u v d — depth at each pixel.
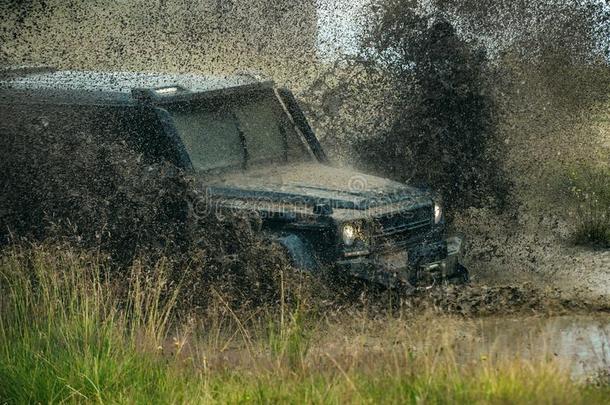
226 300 28.89
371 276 28.23
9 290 27.44
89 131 32.28
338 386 21.02
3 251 30.03
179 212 30.42
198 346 25.88
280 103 34.41
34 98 33.25
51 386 22.44
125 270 30.36
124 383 22.62
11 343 24.86
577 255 35.75
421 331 24.62
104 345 24.09
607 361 23.98
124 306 28.27
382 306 28.11
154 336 24.50
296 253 28.22
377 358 23.03
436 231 30.92
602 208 39.84
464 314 28.53
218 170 31.53
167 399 21.78
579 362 23.64
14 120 32.78
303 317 26.08
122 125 32.00
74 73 36.41
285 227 29.08
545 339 22.77
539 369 20.45
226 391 21.64
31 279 28.28
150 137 31.53
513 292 30.34
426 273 29.72
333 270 28.39
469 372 20.84
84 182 31.73
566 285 31.70
